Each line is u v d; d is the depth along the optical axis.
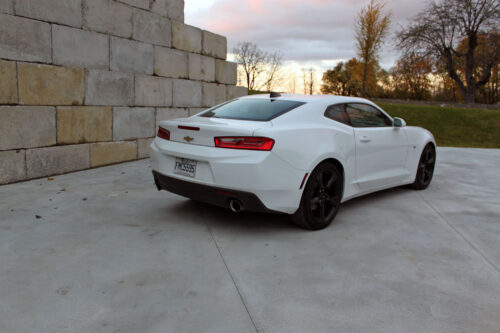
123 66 6.54
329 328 2.07
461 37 34.59
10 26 4.78
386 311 2.26
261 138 3.11
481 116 21.73
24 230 3.37
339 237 3.47
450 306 2.33
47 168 5.43
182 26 7.82
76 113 5.78
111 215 3.87
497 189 5.59
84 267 2.72
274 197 3.20
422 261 2.99
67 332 1.98
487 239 3.51
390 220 4.00
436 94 60.66
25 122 5.07
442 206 4.58
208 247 3.16
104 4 6.07
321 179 3.57
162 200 4.47
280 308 2.27
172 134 3.62
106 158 6.41
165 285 2.50
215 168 3.17
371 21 26.25
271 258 2.97
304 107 3.72
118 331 2.00
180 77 7.90
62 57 5.48
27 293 2.35
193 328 2.04
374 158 4.33
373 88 30.62
